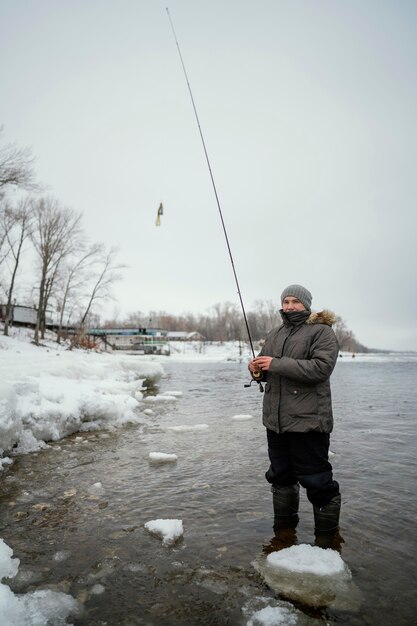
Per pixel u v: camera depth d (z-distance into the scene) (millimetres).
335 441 5254
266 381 2746
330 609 1797
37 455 4375
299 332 2625
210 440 5266
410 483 3561
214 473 3848
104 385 8219
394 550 2342
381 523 2715
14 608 1723
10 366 7441
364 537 2506
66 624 1668
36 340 29047
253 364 2664
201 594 1907
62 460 4215
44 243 31547
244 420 6785
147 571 2105
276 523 2699
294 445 2518
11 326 36625
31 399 5090
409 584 1992
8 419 4273
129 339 67438
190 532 2572
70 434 5477
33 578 2018
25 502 3047
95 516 2814
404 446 4973
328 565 2107
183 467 4043
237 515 2857
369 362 49062
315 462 2480
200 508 2982
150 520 2758
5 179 19734
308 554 2209
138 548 2355
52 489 3348
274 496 2723
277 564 2135
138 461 4242
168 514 2871
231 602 1850
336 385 14648
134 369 14148
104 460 4254
